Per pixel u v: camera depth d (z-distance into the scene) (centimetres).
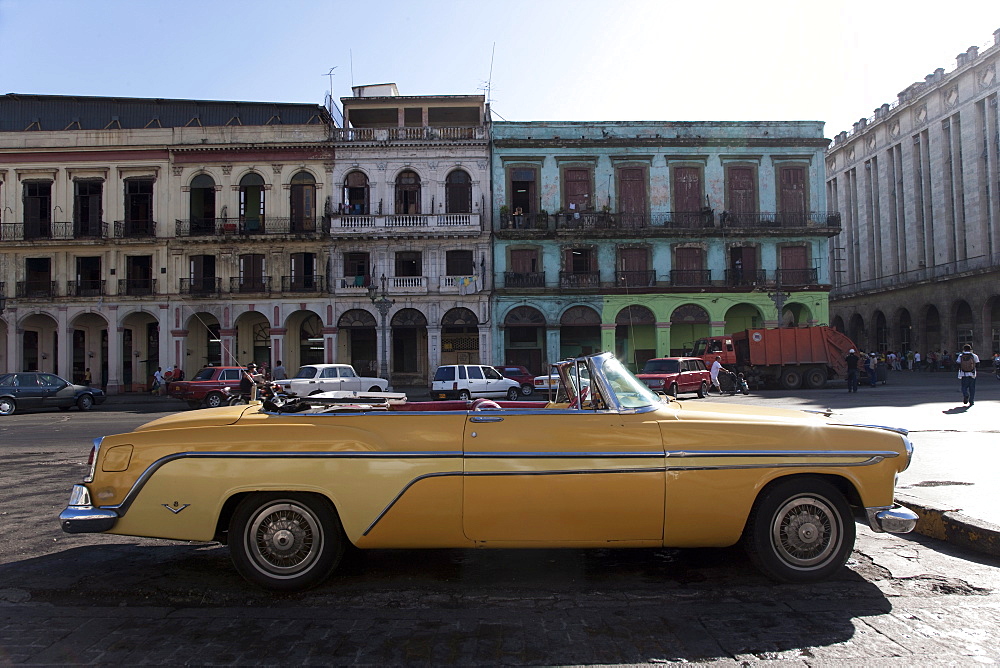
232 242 3253
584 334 3422
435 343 3269
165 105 3403
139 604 399
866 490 416
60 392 2162
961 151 4034
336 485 404
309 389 2161
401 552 502
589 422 416
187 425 435
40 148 3247
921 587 416
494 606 392
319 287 3250
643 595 407
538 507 401
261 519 415
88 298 3231
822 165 3397
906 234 4634
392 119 3506
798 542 419
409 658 321
